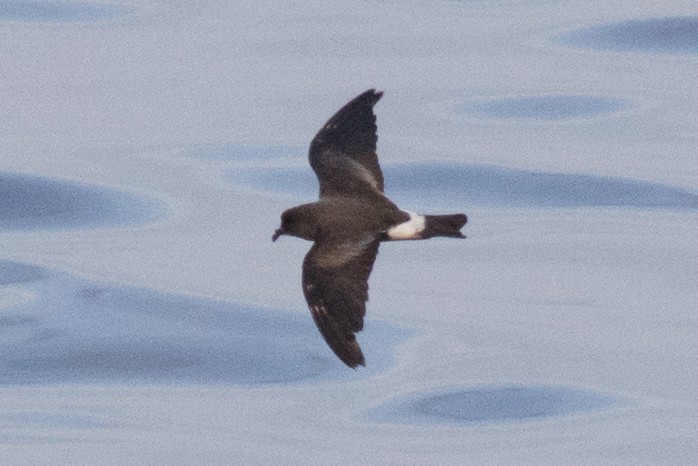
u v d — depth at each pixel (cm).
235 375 1508
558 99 2211
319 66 2289
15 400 1460
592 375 1477
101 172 1945
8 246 1778
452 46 2403
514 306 1631
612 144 2059
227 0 2638
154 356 1537
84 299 1648
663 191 1916
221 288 1667
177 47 2362
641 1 2617
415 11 2584
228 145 2028
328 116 2092
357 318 855
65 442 1380
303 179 1928
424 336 1570
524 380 1481
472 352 1533
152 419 1419
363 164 978
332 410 1433
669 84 2261
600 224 1827
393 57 2344
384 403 1449
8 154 1994
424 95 2216
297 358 1533
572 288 1667
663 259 1731
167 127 2080
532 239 1798
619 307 1619
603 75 2298
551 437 1380
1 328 1598
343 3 2620
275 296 1647
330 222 898
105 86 2211
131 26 2472
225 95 2177
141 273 1706
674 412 1417
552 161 2005
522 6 2631
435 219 909
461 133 2100
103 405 1449
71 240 1781
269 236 1784
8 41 2395
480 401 1438
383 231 901
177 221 1822
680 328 1568
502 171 1973
